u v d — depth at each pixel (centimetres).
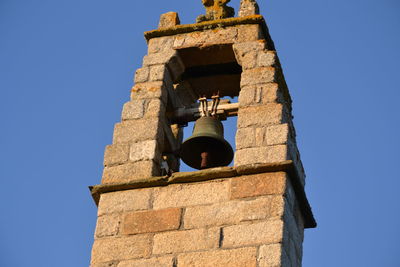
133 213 1723
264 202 1681
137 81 1894
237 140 1764
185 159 1866
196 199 1712
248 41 1898
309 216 1770
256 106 1806
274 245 1630
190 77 1961
